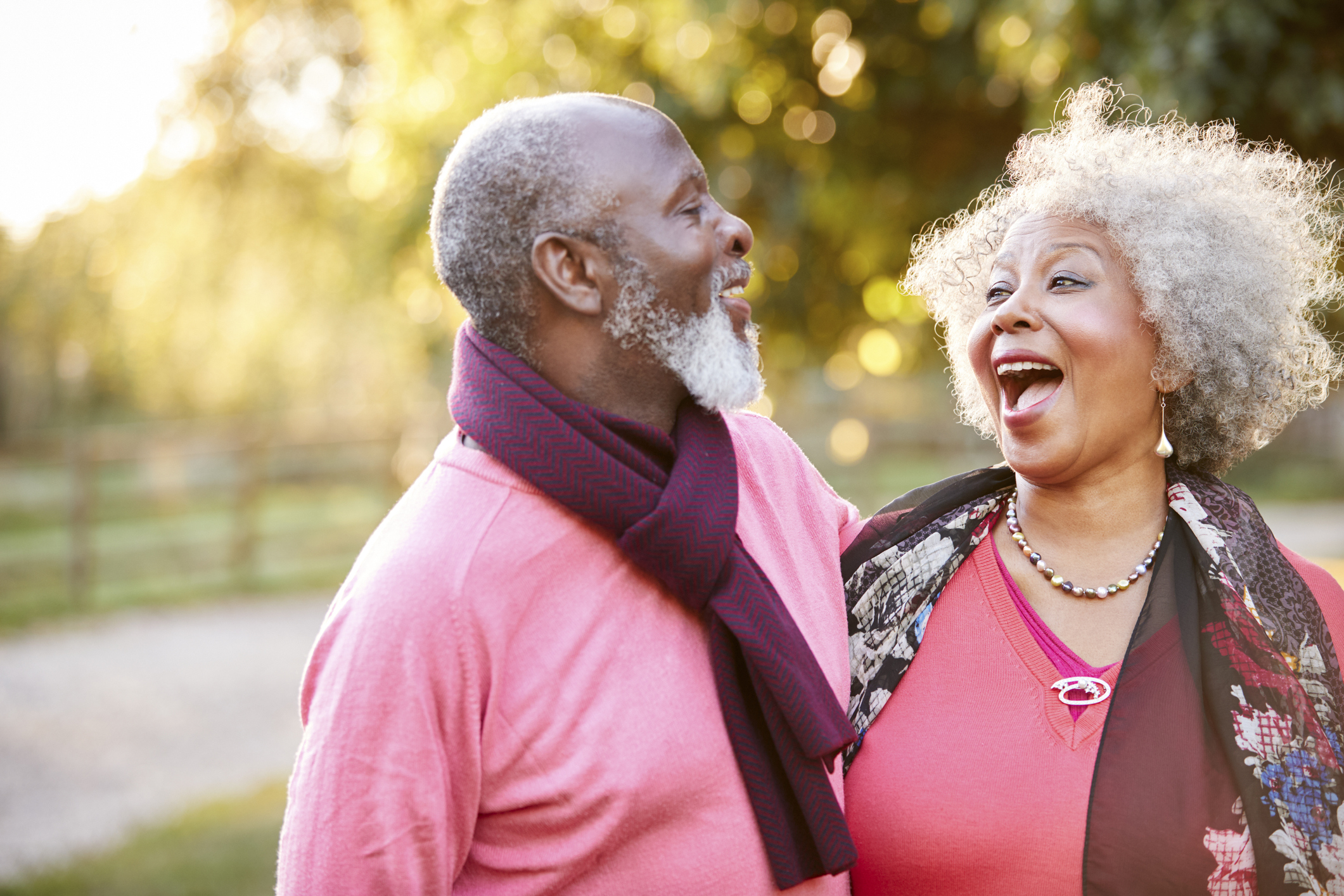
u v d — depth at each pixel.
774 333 5.71
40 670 8.20
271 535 11.76
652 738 1.46
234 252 12.47
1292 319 1.74
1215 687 1.58
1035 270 1.67
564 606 1.49
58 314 15.44
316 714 1.43
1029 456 1.67
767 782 1.51
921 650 1.77
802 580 1.73
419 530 1.48
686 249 1.50
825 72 4.79
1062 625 1.70
